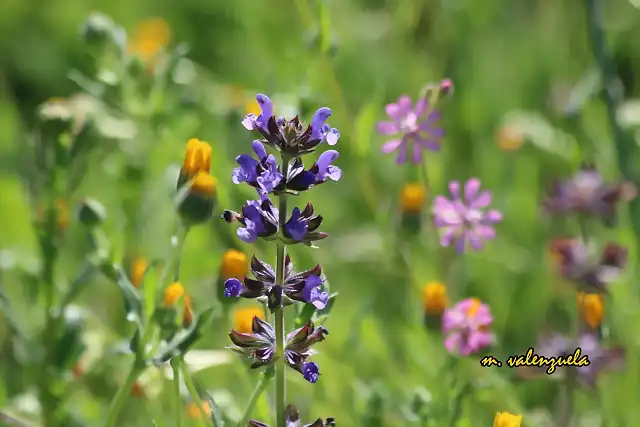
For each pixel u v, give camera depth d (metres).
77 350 0.78
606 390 0.80
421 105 0.79
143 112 0.85
